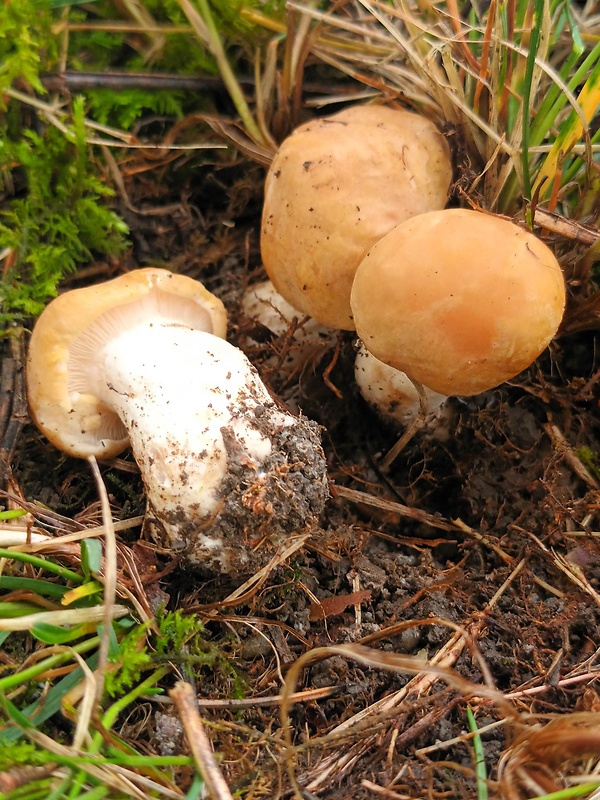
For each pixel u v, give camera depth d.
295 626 0.14
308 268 0.14
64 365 0.14
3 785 0.09
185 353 0.14
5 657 0.12
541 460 0.16
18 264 0.17
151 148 0.19
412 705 0.11
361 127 0.15
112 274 0.19
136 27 0.19
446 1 0.17
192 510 0.13
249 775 0.11
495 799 0.10
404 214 0.14
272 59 0.18
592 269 0.17
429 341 0.12
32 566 0.13
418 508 0.17
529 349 0.12
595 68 0.14
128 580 0.13
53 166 0.18
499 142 0.15
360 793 0.11
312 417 0.18
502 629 0.14
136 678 0.12
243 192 0.20
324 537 0.15
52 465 0.16
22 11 0.17
